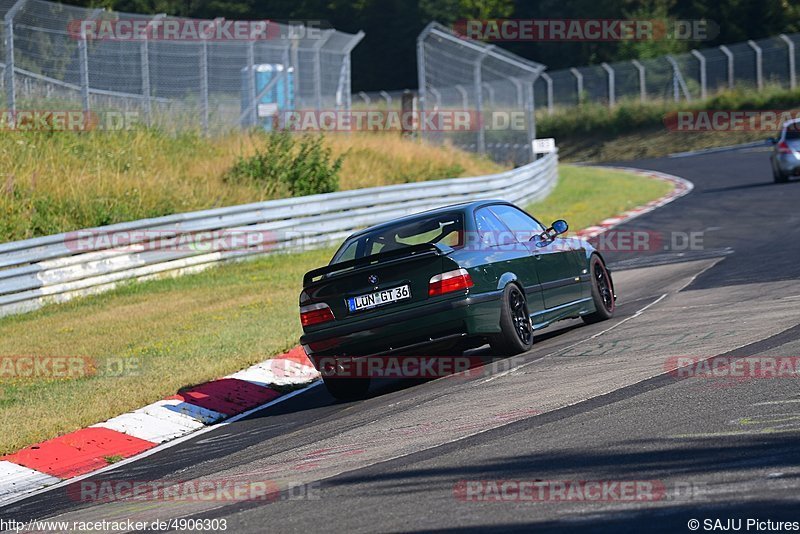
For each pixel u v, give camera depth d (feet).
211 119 299.79
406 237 112.57
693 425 71.97
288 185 275.59
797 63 583.17
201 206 249.75
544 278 118.62
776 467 60.08
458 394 97.30
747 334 105.70
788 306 120.37
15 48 257.14
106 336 155.22
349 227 245.45
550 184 353.72
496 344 111.24
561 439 72.79
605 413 79.00
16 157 244.22
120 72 278.87
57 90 266.57
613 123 638.94
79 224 226.79
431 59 393.29
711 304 131.23
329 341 106.73
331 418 98.68
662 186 350.64
